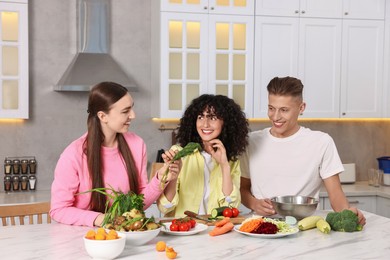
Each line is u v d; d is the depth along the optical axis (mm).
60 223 2348
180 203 2617
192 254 1879
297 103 2615
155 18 4434
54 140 4445
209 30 4266
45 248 1941
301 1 4430
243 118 2658
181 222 2184
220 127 2586
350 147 5023
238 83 4348
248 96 4367
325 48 4500
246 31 4336
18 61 4062
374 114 4637
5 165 4273
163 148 4648
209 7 4254
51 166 4449
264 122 4754
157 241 2064
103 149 2420
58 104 4438
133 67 4574
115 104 2281
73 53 4445
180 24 4230
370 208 4395
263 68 4387
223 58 4320
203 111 2578
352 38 4555
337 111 4555
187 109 2656
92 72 4188
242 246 1993
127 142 2521
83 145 2398
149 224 2008
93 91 2322
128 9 4543
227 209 2400
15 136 4371
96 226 2271
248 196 2711
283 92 2566
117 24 4527
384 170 4684
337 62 4527
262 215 2568
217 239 2100
